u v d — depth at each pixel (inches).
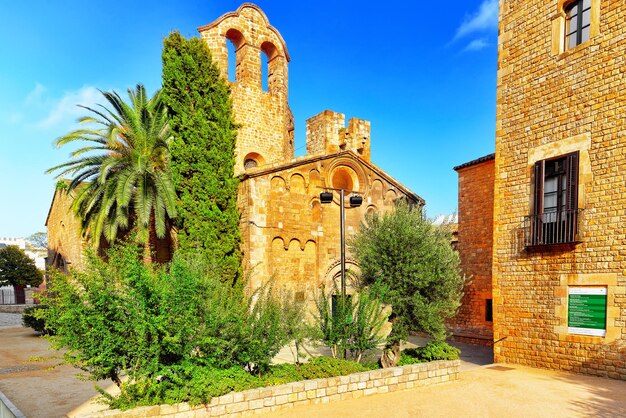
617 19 401.7
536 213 462.6
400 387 370.9
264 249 740.0
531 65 482.0
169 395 275.9
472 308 684.1
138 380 272.5
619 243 390.6
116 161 665.6
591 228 413.1
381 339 408.2
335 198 847.1
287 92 1058.1
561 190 448.8
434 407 319.6
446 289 427.5
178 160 682.2
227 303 335.3
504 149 508.7
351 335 405.4
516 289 482.0
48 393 384.8
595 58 417.7
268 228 749.9
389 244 432.1
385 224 452.8
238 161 932.6
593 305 408.5
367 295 411.5
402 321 421.4
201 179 681.6
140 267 277.0
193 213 669.9
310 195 811.4
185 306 286.7
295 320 368.2
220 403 285.1
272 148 994.1
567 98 442.3
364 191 885.2
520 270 479.2
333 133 968.9
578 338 418.3
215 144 704.4
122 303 271.9
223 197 696.4
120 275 278.1
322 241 815.7
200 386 277.3
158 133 724.0
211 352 311.1
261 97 983.6
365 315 399.2
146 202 658.8
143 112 688.4
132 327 268.4
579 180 425.4
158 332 275.6
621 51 397.1
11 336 811.4
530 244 463.2
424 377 385.4
